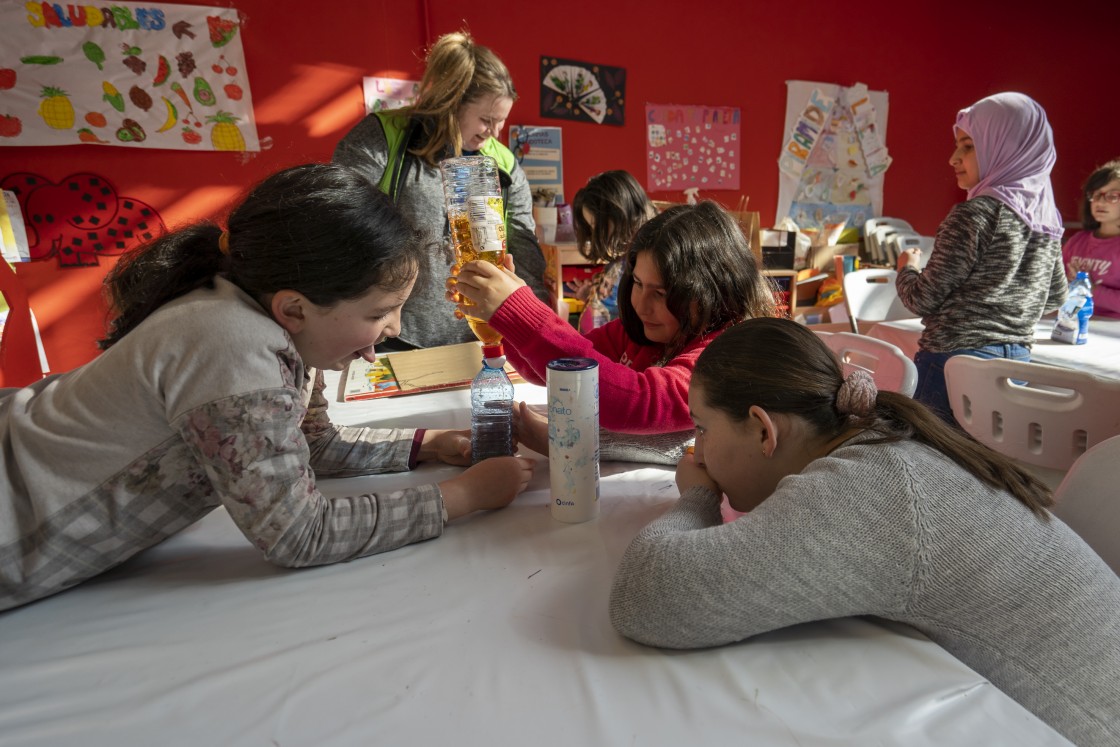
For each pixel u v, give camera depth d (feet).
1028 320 6.28
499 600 2.40
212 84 9.24
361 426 4.19
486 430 3.63
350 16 9.75
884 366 4.87
